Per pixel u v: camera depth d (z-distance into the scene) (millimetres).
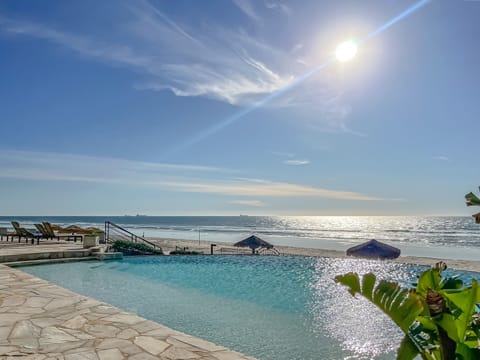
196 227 92312
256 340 7051
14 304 6086
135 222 132125
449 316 1893
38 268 13297
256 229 82312
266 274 16312
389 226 92500
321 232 69750
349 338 7207
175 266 17703
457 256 31688
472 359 1913
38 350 4094
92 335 4625
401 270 18312
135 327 4980
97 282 12070
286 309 9625
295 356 6270
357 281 2064
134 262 17172
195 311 9047
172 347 4258
